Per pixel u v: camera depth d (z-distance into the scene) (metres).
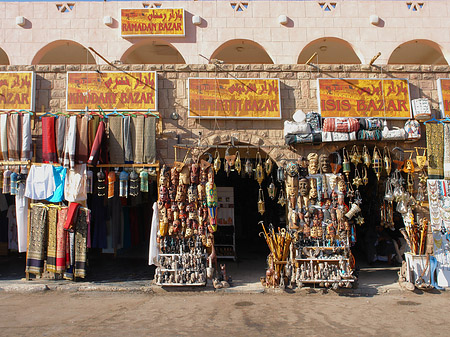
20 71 8.74
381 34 12.07
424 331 5.55
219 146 8.67
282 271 8.07
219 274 8.68
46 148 8.30
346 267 7.90
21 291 7.92
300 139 8.49
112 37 12.10
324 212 8.46
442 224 8.38
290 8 12.18
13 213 11.34
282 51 11.98
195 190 8.32
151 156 8.43
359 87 8.98
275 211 14.16
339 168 8.66
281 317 6.22
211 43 12.02
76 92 8.73
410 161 8.68
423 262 8.10
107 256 11.97
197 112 8.77
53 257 8.40
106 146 8.50
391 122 9.03
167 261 8.18
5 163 8.40
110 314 6.34
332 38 12.02
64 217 8.41
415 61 15.18
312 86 9.09
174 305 6.95
